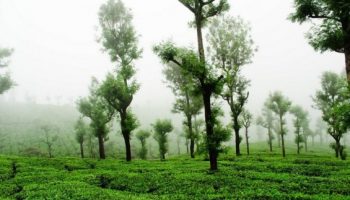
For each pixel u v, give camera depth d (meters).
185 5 32.00
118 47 50.38
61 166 43.66
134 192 23.75
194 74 29.12
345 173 30.97
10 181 29.67
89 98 61.84
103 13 50.25
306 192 21.33
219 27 54.09
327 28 23.83
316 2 24.41
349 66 23.28
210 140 30.25
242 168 36.41
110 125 64.31
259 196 19.66
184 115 63.44
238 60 54.41
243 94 55.94
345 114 20.16
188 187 23.77
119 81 47.91
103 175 31.95
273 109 70.19
